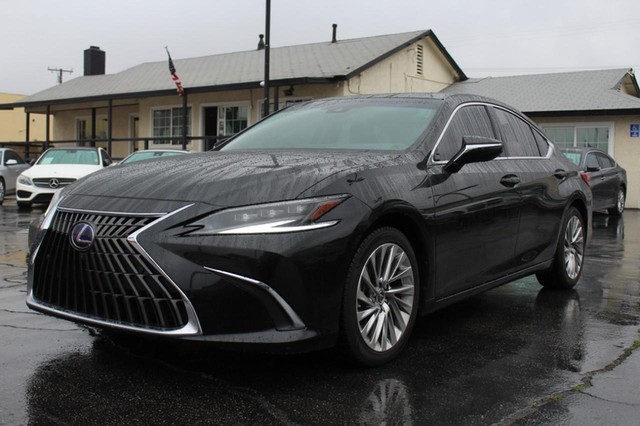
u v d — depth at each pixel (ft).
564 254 18.31
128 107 82.58
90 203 10.75
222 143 15.92
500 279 15.05
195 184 10.54
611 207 46.85
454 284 13.28
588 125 60.03
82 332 13.52
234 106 68.44
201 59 84.12
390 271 11.66
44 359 11.78
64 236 10.70
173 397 10.06
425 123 13.73
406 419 9.38
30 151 98.17
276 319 9.96
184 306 9.74
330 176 10.88
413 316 12.23
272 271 9.84
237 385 10.61
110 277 10.12
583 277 21.15
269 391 10.36
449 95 15.07
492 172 14.61
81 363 11.57
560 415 9.60
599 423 9.33
